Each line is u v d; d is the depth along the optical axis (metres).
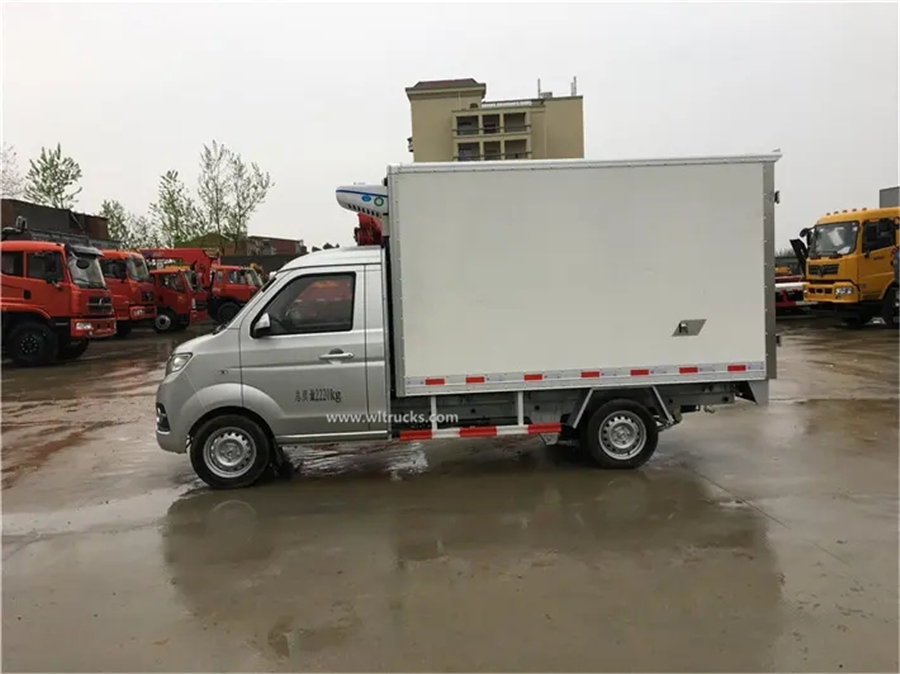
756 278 6.48
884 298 19.88
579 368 6.41
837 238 20.19
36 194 34.66
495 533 5.12
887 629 3.60
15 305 16.20
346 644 3.59
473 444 7.94
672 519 5.30
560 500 5.85
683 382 6.50
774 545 4.74
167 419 6.30
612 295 6.39
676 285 6.43
